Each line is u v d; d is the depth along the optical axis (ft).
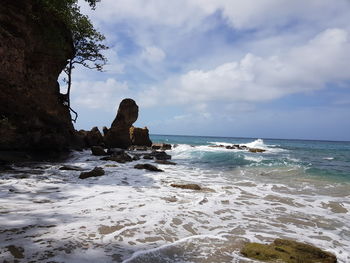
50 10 56.13
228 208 21.48
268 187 32.07
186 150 98.12
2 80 46.24
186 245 12.96
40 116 60.23
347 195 28.37
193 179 36.45
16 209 17.38
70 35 69.62
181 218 17.49
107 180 31.96
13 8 46.52
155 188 28.43
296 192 29.58
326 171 45.75
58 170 37.58
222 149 110.93
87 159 56.13
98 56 88.69
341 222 18.92
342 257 12.90
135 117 101.04
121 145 97.76
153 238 13.47
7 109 49.85
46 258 10.26
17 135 51.44
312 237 15.67
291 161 62.75
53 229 13.66
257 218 19.10
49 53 59.47
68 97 80.48
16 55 47.60
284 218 19.44
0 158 40.73
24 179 28.89
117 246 12.04
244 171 46.09
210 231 15.49
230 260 11.48
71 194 23.30
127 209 18.79
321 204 24.26
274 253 11.89
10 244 11.45
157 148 104.06
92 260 10.39
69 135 77.15
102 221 15.49
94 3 71.61
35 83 56.08
